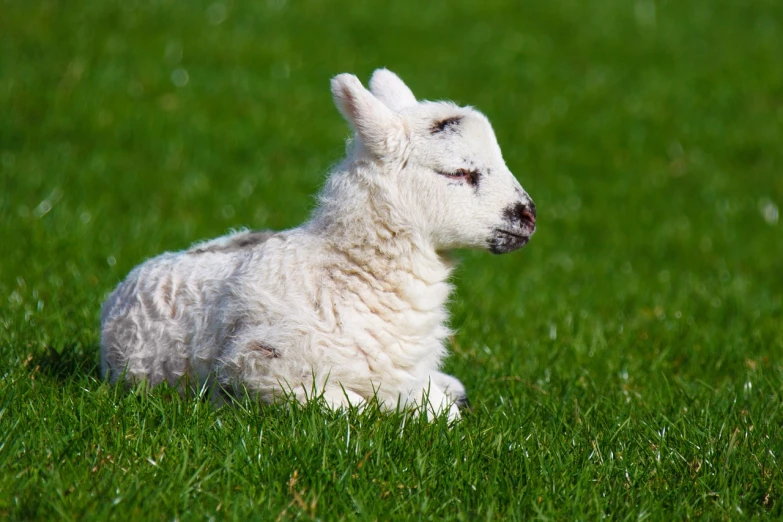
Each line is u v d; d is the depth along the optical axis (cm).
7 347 988
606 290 1573
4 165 1905
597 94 2753
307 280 830
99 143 2098
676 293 1561
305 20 3059
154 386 907
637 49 3134
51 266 1340
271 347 815
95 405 826
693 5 3628
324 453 734
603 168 2333
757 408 959
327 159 2162
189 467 726
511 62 2930
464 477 738
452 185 843
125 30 2695
